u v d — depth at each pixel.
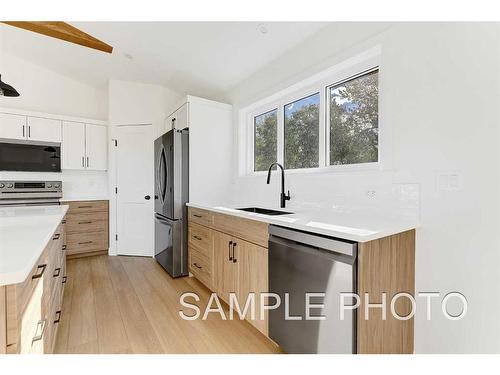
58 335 1.85
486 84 1.28
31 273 0.97
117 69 3.70
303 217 1.72
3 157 3.50
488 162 1.27
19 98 3.87
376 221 1.55
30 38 3.29
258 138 3.17
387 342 1.35
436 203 1.45
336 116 2.21
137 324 2.01
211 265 2.46
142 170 4.00
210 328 1.96
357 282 1.21
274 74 2.64
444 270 1.42
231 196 3.37
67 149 3.92
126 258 3.85
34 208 2.27
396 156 1.63
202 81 3.48
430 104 1.47
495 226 1.25
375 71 1.92
